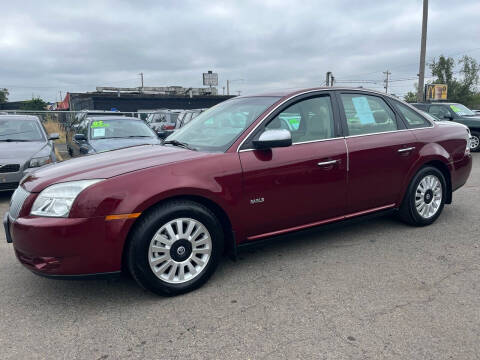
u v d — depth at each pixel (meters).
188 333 2.60
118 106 32.84
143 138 8.58
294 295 3.07
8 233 3.20
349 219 4.00
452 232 4.41
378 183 4.08
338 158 3.75
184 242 3.07
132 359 2.36
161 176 2.98
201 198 3.17
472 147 12.36
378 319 2.70
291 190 3.52
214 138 3.61
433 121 4.71
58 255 2.76
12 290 3.29
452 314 2.74
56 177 3.01
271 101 3.69
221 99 36.62
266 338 2.52
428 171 4.46
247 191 3.30
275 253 3.94
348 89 4.12
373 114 4.18
